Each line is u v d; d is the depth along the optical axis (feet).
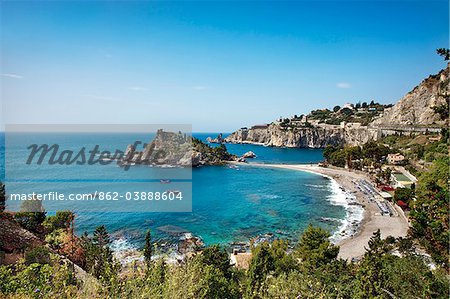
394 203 241.14
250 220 220.64
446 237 83.76
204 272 46.11
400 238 134.62
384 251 117.80
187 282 31.83
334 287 67.51
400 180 301.22
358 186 330.95
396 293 66.54
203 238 183.21
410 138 532.73
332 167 484.74
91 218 217.56
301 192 321.73
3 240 86.99
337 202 272.92
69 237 126.52
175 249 159.94
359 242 170.09
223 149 651.66
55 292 29.53
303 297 45.37
